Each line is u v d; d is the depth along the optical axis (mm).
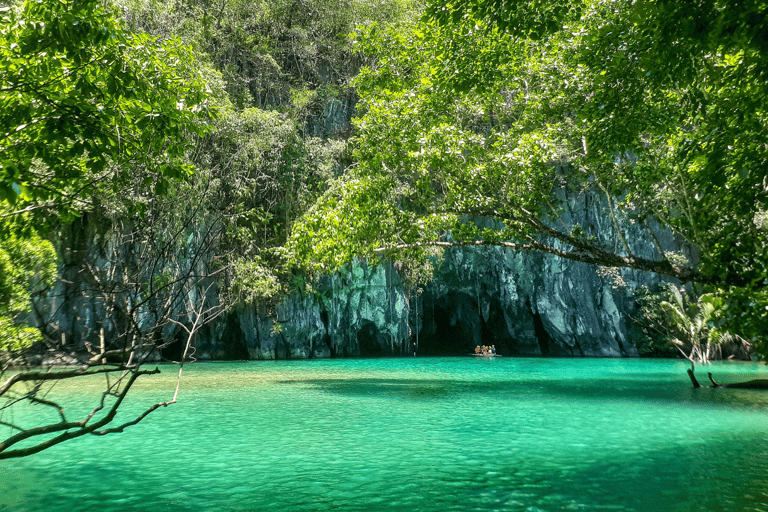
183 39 29172
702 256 6371
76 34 4520
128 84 4957
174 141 5629
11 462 8945
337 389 19000
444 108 14273
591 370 27422
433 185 21109
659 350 38500
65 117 4504
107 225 15992
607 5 10141
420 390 18891
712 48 4848
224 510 6559
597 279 38625
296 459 9117
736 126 5395
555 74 12875
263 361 33500
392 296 37594
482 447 10016
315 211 17766
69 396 16578
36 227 5734
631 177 11734
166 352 33969
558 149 14273
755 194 5340
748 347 33031
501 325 40938
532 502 6855
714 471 8344
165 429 11719
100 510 6543
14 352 4375
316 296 36406
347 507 6680
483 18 6750
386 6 36281
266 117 31969
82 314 20672
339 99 39938
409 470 8430
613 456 9328
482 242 14070
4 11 4434
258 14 36188
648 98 8750
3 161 4270
